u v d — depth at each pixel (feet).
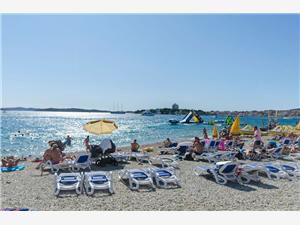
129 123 259.80
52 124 240.32
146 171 36.04
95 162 47.70
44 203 28.19
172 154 60.54
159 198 29.78
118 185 34.27
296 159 55.21
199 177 38.60
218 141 61.57
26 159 56.90
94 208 26.96
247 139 92.94
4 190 32.24
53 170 42.91
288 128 102.17
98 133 53.83
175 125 219.61
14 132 151.23
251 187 34.09
